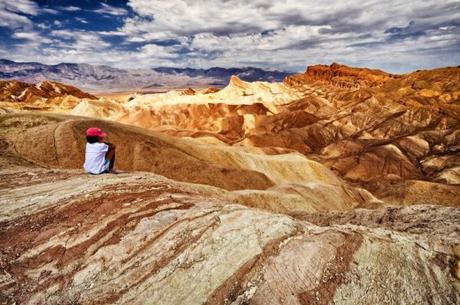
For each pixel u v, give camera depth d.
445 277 6.18
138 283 5.76
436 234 8.42
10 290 5.76
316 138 160.88
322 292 5.37
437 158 129.12
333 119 179.50
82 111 164.75
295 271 5.63
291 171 67.94
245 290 5.39
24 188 9.78
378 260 6.03
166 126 158.75
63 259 6.33
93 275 5.99
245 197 30.92
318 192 47.31
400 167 126.44
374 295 5.49
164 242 6.52
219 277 5.63
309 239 6.24
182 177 49.38
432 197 90.00
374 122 176.38
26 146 42.16
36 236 6.91
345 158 133.50
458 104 183.62
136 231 6.89
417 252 6.50
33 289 5.77
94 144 10.36
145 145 50.84
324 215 13.73
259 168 64.31
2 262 6.30
